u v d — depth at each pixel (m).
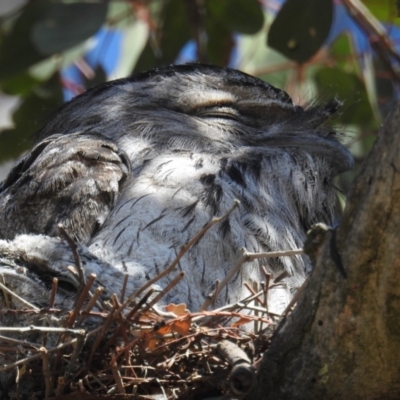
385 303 6.67
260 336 7.65
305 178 10.49
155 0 13.70
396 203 6.48
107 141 9.99
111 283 8.25
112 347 7.59
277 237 9.47
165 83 11.48
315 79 13.92
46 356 7.45
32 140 12.50
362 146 13.28
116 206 9.33
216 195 9.39
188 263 8.79
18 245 8.56
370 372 6.94
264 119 11.38
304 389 7.12
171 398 7.50
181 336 7.52
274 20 12.55
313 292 6.91
